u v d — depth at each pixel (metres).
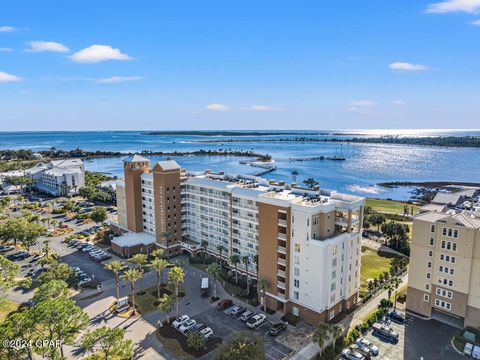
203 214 113.38
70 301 65.62
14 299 90.12
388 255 118.69
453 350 68.31
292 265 80.25
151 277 102.69
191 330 71.44
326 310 77.38
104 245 130.00
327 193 90.62
